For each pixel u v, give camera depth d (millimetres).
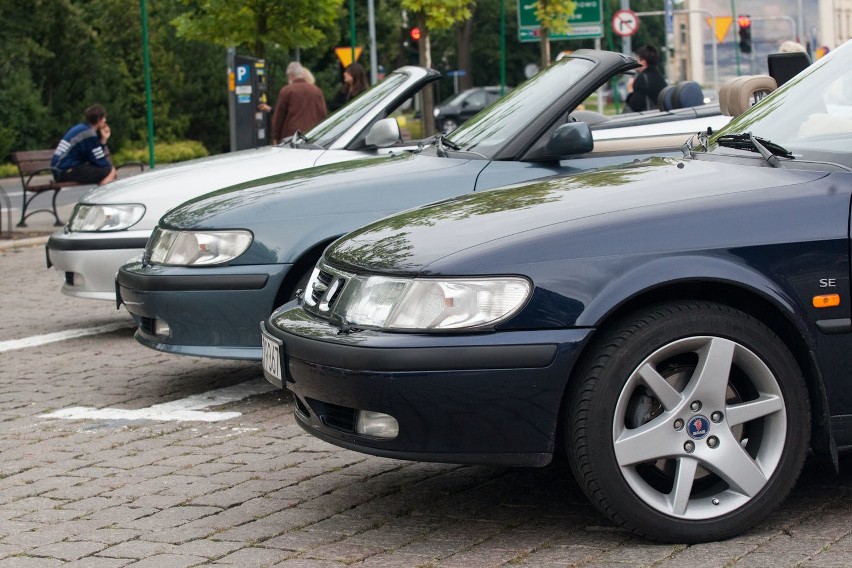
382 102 12297
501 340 5691
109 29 58531
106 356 11797
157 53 58656
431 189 9203
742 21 61094
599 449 5750
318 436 6270
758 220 5887
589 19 42438
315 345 6059
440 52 105188
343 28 79375
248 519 6652
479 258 5809
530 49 110562
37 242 20781
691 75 67875
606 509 5824
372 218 9117
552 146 8852
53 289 16219
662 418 5816
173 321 9242
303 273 9172
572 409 5793
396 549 6039
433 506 6711
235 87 28656
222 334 9188
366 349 5793
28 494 7352
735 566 5555
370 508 6738
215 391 10102
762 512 5930
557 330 5703
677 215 5887
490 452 5797
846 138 6379
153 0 59531
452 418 5750
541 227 5934
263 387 10211
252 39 30266
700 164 6602
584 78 9508
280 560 5953
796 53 11836
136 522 6691
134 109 58562
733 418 5891
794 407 5922
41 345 12469
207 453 8141
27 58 52000
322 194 9242
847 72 6898
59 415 9445
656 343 5746
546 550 5906
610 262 5770
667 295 5934
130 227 11867
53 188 22312
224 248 9141
